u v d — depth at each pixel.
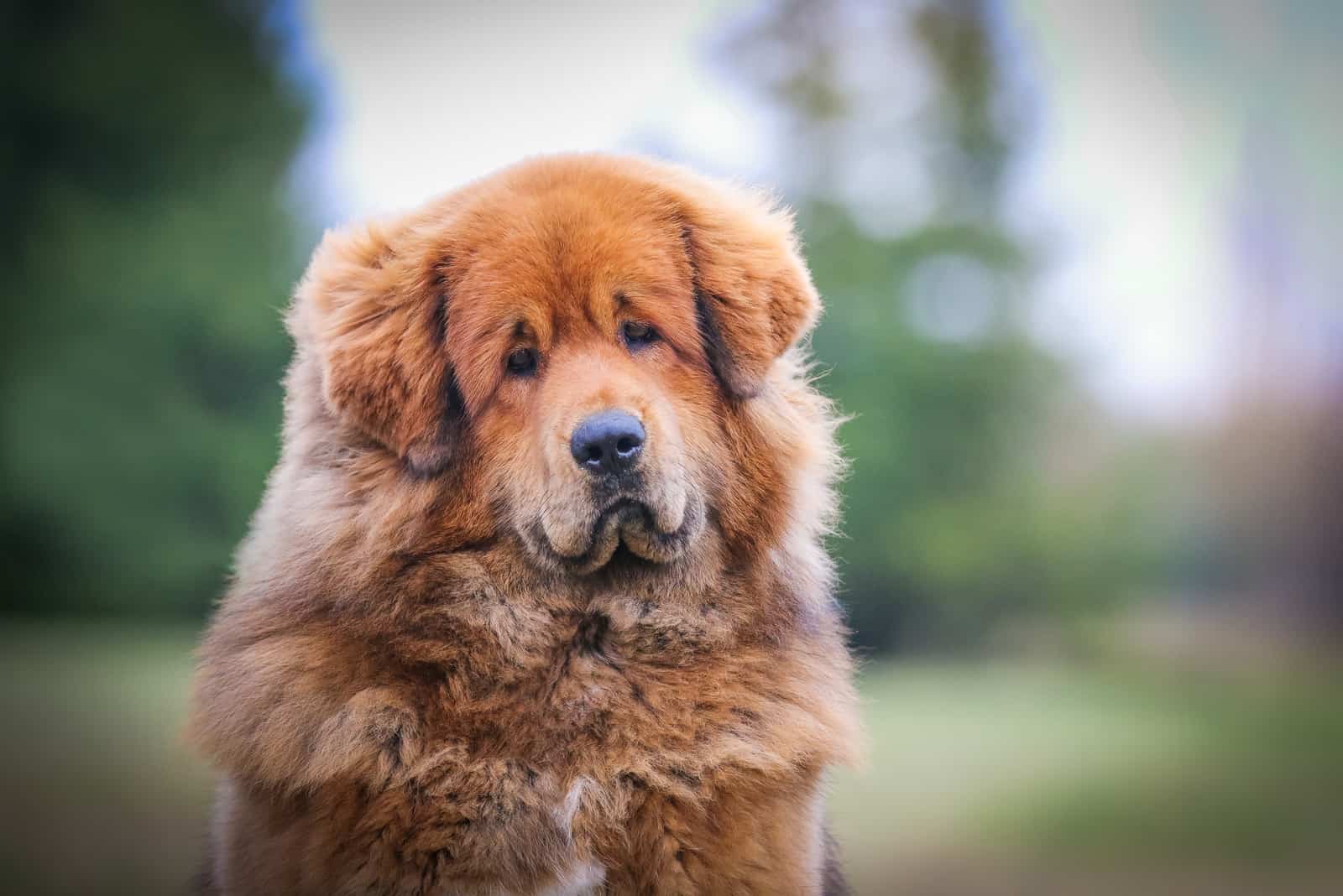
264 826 3.93
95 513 23.88
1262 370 27.45
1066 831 9.73
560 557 4.02
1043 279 28.92
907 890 8.18
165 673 18.58
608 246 4.16
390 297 4.17
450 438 4.11
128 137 26.09
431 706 3.95
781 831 4.03
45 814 9.38
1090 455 29.08
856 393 25.97
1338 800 10.88
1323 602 25.61
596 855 3.90
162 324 24.50
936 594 27.08
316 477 4.22
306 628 4.04
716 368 4.29
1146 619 29.33
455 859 3.85
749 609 4.24
